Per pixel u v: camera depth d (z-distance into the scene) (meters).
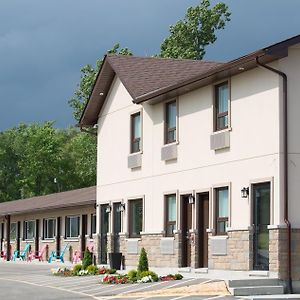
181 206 26.38
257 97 22.55
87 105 33.09
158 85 29.33
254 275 21.84
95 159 62.56
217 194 24.41
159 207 27.77
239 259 22.75
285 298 19.48
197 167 25.42
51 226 45.28
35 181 78.69
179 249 26.19
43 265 39.91
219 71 23.22
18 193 85.88
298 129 21.67
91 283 24.95
